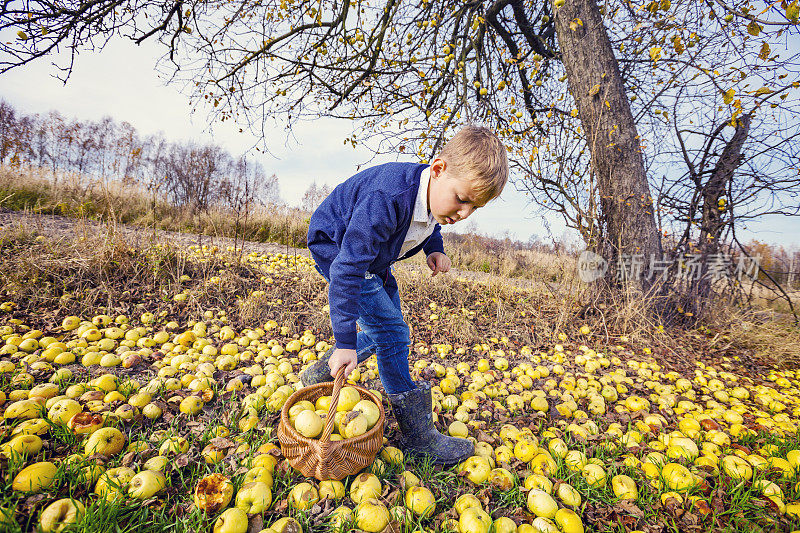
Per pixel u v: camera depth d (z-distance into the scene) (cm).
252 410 205
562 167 484
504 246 909
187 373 242
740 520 158
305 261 654
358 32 626
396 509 147
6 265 349
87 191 765
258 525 135
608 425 243
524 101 759
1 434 153
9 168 765
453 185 150
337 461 142
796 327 477
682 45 404
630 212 451
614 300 443
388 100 715
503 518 147
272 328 356
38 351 247
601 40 460
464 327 409
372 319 180
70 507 124
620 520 158
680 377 338
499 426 229
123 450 167
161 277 406
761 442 225
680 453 202
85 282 365
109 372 237
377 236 154
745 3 392
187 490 153
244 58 645
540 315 466
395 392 184
